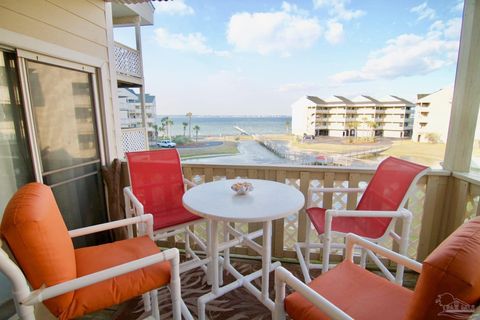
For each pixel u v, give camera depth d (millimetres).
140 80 6758
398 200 1696
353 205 2230
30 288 1056
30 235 938
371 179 2072
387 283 1160
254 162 2504
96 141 2840
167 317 1729
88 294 1122
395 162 1940
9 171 1906
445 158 2113
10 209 981
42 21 2143
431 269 653
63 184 2377
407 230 1592
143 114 6965
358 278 1197
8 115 1909
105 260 1351
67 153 2434
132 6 6039
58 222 1183
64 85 2414
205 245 2270
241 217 1358
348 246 1326
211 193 1764
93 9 2750
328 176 2271
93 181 2771
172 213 2172
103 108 2904
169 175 2305
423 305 674
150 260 1152
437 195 2119
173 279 1240
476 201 1854
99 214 2844
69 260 1130
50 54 2215
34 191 1136
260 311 1783
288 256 2443
